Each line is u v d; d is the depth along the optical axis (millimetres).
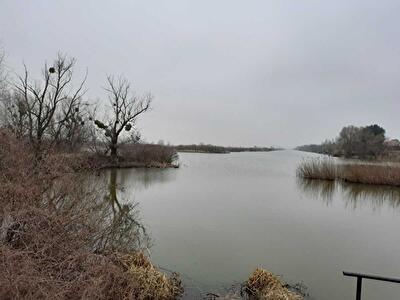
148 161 31828
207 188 17703
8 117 11555
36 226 4086
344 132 61656
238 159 55969
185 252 7246
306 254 7504
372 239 8945
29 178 4551
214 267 6445
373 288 5785
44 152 5242
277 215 11578
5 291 3213
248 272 6262
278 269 6531
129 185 17609
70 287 3609
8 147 4723
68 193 5012
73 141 11664
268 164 43438
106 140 28938
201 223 9906
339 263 7023
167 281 5168
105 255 5012
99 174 8320
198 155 68688
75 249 4316
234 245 7906
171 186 18125
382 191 19172
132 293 4395
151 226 9289
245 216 11156
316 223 10664
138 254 5543
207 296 5188
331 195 17094
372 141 54750
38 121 13625
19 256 3688
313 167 24078
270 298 4852
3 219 4000
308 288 5688
